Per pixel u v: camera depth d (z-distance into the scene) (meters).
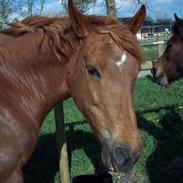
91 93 1.25
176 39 3.40
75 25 1.27
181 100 3.97
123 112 1.21
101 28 1.26
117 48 1.22
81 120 3.28
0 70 1.32
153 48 5.52
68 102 4.20
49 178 2.21
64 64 1.34
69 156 2.46
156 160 2.47
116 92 1.21
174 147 2.62
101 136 1.25
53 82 1.36
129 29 1.33
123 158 1.20
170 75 3.49
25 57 1.35
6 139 1.28
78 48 1.30
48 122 3.28
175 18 3.43
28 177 2.19
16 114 1.31
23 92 1.35
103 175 2.02
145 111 3.47
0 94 1.29
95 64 1.22
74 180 2.00
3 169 1.28
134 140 1.21
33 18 1.38
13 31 1.37
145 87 4.79
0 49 1.34
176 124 3.03
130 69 1.22
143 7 1.33
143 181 2.24
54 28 1.33
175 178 2.27
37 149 2.52
